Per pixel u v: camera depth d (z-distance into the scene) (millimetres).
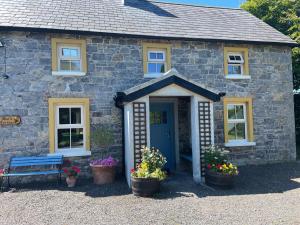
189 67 10328
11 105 8641
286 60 11562
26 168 8664
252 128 10805
